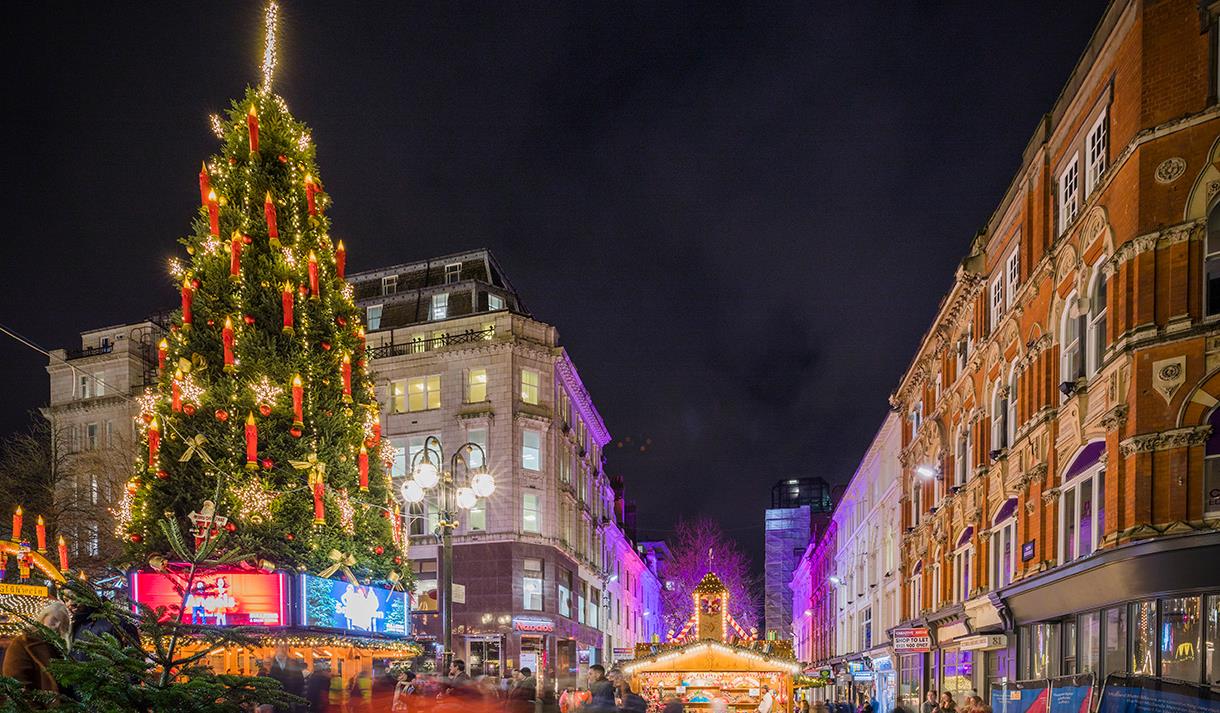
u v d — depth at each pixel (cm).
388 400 4528
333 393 2330
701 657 2745
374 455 2470
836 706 2756
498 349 4378
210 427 2123
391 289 5000
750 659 2728
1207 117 1377
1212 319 1352
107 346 4756
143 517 2091
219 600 1947
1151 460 1380
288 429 2181
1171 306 1388
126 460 3734
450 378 4422
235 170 2281
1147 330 1402
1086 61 1714
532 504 4403
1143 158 1435
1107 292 1540
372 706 1939
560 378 4847
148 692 595
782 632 10219
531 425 4419
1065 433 1756
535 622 4222
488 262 4925
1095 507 1611
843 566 5566
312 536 2162
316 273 1905
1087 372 1658
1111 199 1551
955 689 2592
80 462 4091
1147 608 1399
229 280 2208
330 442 2295
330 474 2272
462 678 1741
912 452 3375
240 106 2338
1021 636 2000
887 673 3772
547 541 4375
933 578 2922
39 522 1622
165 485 2103
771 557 10456
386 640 2391
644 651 2825
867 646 4516
